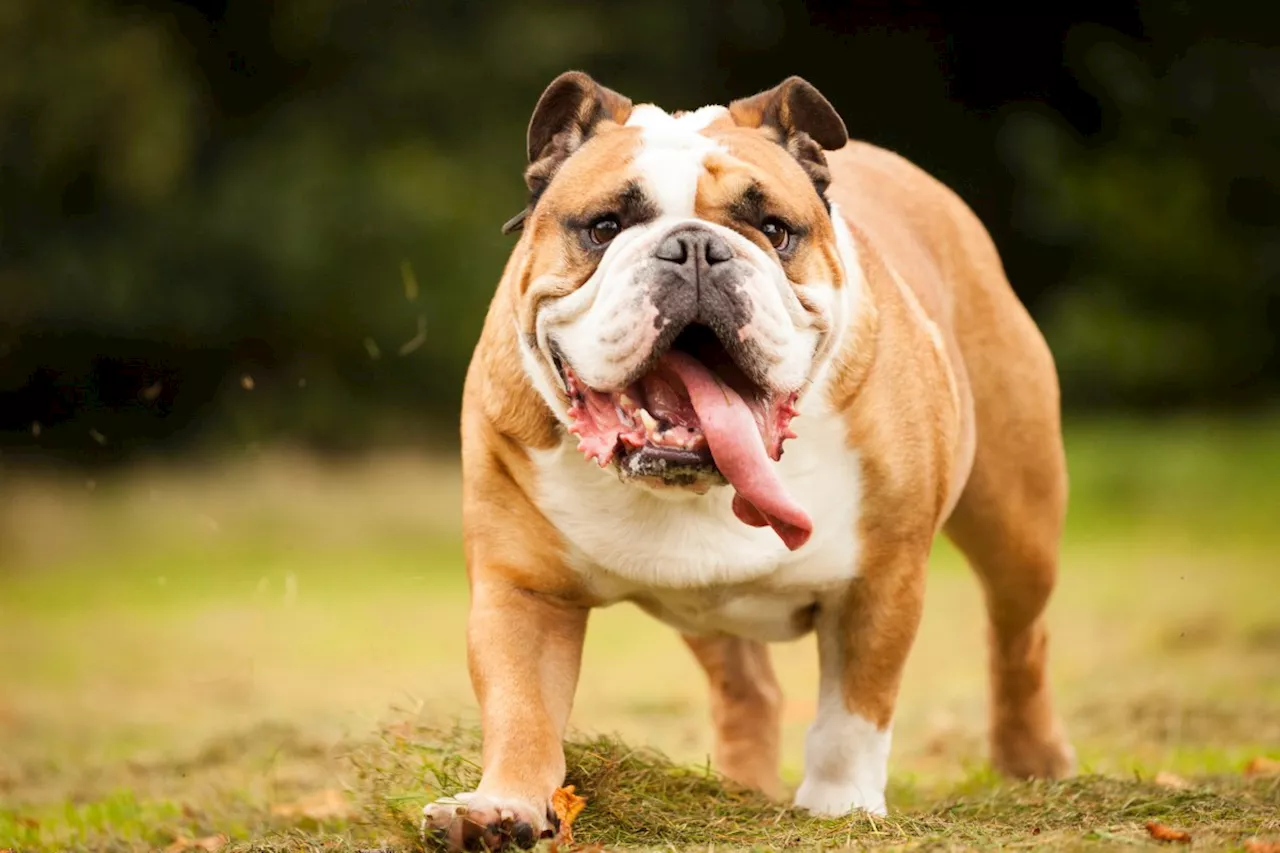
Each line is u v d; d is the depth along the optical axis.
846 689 6.18
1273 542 19.83
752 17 29.52
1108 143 30.58
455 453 26.67
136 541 21.08
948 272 7.22
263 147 27.98
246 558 20.66
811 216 5.64
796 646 14.30
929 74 30.19
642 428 5.29
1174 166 30.11
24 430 26.41
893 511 6.04
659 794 6.18
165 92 26.66
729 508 5.84
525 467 5.86
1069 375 29.47
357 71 28.48
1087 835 5.44
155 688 12.62
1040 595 7.45
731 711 7.55
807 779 6.23
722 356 5.51
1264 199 30.20
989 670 7.75
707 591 6.02
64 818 7.45
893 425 6.01
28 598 18.23
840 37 29.95
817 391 5.81
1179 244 29.80
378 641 14.70
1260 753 8.02
